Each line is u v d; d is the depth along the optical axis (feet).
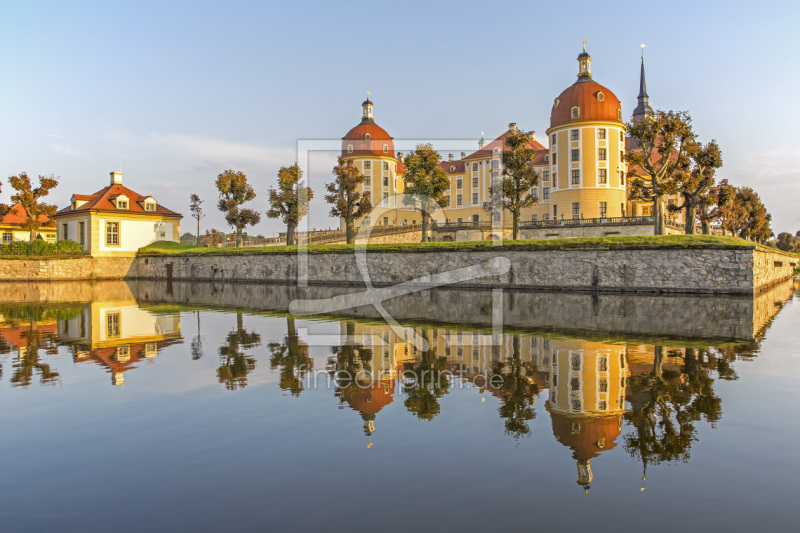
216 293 105.50
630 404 25.98
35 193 177.99
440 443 21.17
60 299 90.79
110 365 35.53
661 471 18.51
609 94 186.50
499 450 20.43
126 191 181.37
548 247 102.89
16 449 20.85
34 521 15.49
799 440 21.12
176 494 17.10
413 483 17.71
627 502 16.34
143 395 28.09
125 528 15.07
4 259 152.15
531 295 90.33
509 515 15.58
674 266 91.76
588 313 63.31
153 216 179.22
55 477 18.42
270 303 82.07
